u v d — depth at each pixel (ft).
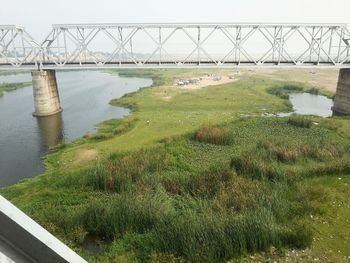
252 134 85.15
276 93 167.43
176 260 30.96
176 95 162.20
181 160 63.93
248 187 46.32
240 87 188.24
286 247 33.50
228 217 36.88
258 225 33.81
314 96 174.19
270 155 63.26
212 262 30.99
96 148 78.02
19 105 147.64
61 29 137.59
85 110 135.54
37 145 86.99
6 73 306.76
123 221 38.45
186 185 49.67
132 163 57.31
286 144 69.92
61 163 69.56
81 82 240.12
